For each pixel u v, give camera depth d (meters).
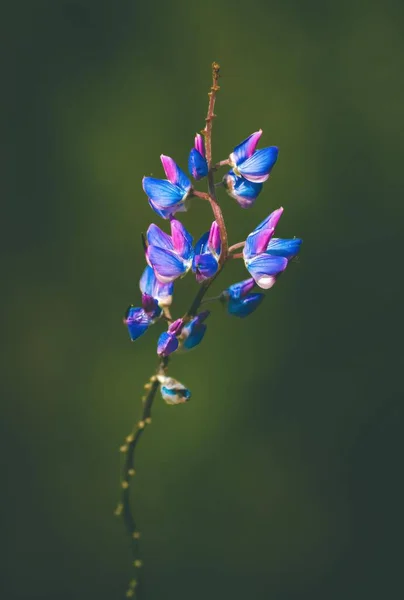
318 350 1.40
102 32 1.38
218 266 0.82
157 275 0.83
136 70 1.38
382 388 1.40
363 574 1.34
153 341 1.34
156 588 1.28
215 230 0.82
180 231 0.83
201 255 0.82
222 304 0.84
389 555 1.35
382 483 1.38
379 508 1.37
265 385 1.38
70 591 1.28
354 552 1.35
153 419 1.33
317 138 1.41
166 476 1.32
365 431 1.38
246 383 1.37
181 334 0.83
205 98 1.38
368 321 1.41
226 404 1.36
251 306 0.84
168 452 1.33
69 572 1.29
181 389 0.82
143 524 1.29
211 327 1.36
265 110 1.40
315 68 1.41
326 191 1.41
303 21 1.41
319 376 1.40
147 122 1.37
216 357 1.37
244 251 0.82
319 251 1.41
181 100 1.38
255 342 1.38
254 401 1.37
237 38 1.40
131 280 1.36
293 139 1.40
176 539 1.30
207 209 1.35
